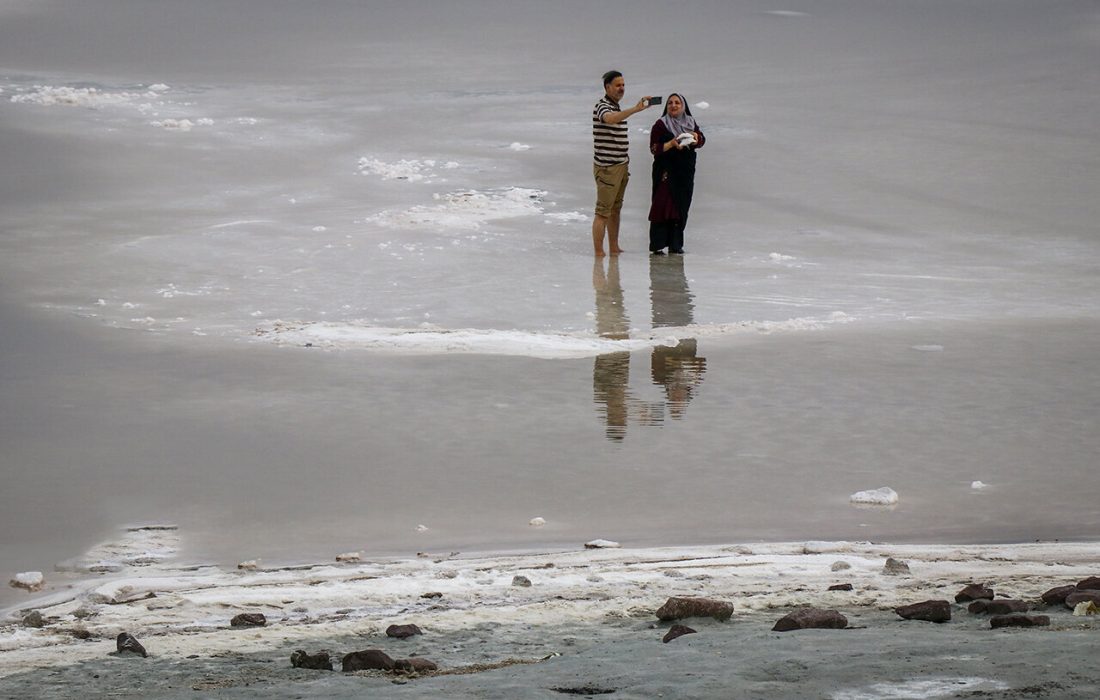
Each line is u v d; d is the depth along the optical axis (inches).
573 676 405.7
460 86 3105.3
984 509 800.9
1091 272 1622.8
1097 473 869.8
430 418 997.2
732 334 1275.8
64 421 988.6
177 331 1279.5
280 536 755.4
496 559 709.3
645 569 677.3
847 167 2284.7
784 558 695.7
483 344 1221.7
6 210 1881.2
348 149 2377.0
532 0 4763.8
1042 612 522.0
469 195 2001.7
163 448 924.6
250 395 1060.5
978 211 1996.8
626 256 1679.4
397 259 1627.7
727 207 2004.2
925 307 1416.1
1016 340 1262.3
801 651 419.5
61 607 629.3
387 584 652.1
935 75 3243.1
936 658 397.7
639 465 888.3
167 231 1777.8
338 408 1024.2
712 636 470.0
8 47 3617.1
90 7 4483.3
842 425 980.6
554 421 989.8
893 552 711.7
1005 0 4662.9
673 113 1669.5
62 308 1368.1
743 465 888.3
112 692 458.0
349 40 3973.9
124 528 770.2
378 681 426.6
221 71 3326.8
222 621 594.9
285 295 1434.5
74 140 2349.9
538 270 1577.3
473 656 498.3
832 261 1672.0
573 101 2878.9
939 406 1032.2
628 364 1160.2
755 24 4217.5
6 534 758.5
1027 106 2837.1
